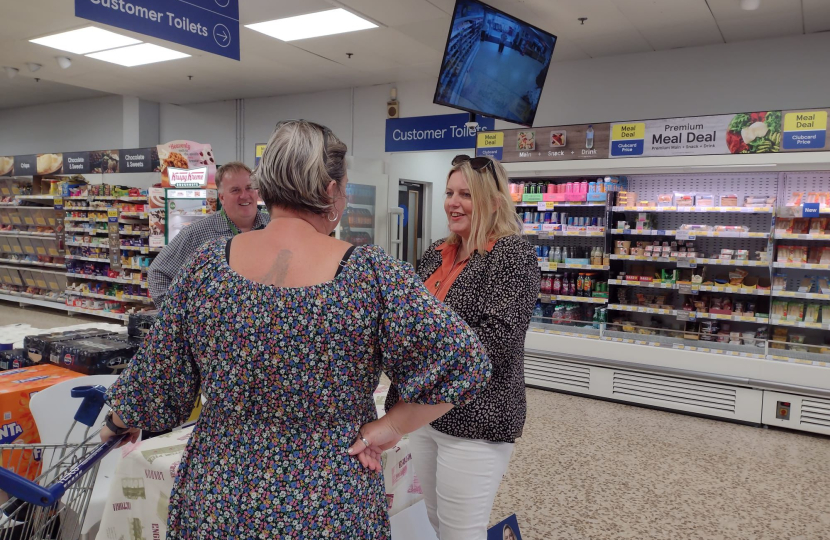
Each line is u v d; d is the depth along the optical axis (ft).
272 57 24.64
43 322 27.22
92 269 28.43
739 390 14.89
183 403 3.82
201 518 3.41
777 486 11.28
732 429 14.51
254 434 3.44
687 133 15.64
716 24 19.39
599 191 17.80
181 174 22.93
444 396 3.49
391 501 6.88
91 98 38.47
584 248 19.39
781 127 14.52
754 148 14.85
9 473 3.72
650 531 9.51
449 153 31.50
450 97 15.75
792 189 16.26
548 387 17.71
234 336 3.42
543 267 18.80
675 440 13.66
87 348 8.32
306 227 3.69
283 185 3.62
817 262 15.47
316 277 3.50
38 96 38.14
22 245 31.68
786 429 14.51
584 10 18.56
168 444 6.44
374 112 29.68
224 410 3.50
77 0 9.91
